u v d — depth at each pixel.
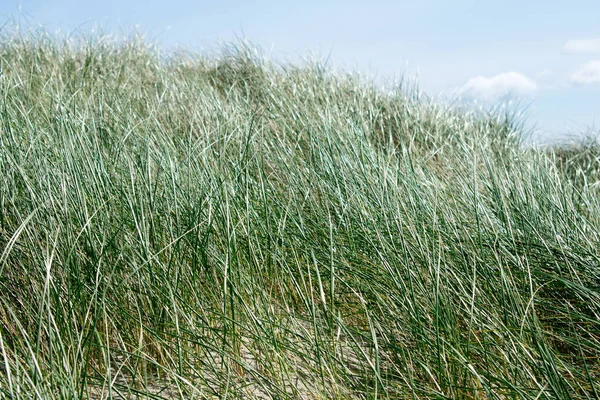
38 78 4.27
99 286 1.80
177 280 1.79
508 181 2.77
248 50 5.88
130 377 1.67
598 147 5.55
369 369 1.75
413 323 1.82
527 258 2.07
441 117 5.16
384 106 5.02
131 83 4.65
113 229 1.97
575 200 2.92
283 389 1.60
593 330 1.89
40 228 1.93
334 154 2.88
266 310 1.78
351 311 2.09
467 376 1.67
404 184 2.51
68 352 1.55
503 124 5.50
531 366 1.66
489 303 1.94
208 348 1.61
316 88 4.97
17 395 1.26
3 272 1.85
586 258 2.20
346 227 2.34
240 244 2.22
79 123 2.54
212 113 3.65
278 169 2.93
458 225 2.42
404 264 2.04
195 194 2.21
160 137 2.73
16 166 2.00
